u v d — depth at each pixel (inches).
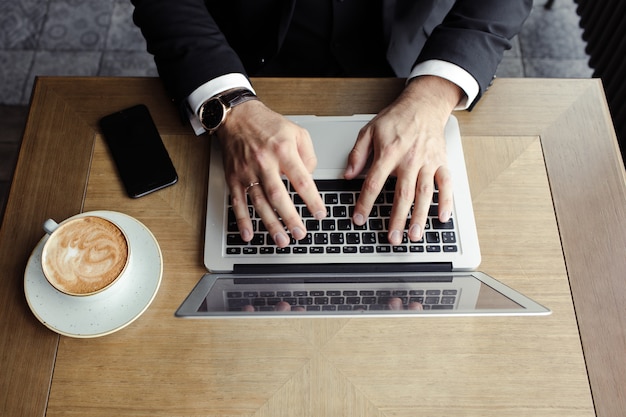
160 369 25.2
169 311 26.4
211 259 27.3
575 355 25.5
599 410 24.5
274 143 28.7
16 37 65.2
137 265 26.6
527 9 33.6
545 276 27.3
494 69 31.5
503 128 31.1
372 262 27.3
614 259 27.6
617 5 51.0
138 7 33.1
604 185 29.5
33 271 26.2
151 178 29.4
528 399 24.6
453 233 27.9
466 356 25.4
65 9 66.4
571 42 64.9
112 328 25.1
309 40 40.7
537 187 29.5
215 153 30.4
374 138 29.5
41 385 24.9
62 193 29.2
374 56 41.3
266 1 36.6
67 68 63.9
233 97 30.1
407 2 37.1
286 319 26.1
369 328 26.0
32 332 25.8
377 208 28.5
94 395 24.8
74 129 30.8
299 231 27.1
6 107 61.5
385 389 24.8
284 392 24.7
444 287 25.6
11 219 28.5
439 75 30.6
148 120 31.0
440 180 28.9
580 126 31.1
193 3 32.9
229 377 25.0
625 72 49.8
